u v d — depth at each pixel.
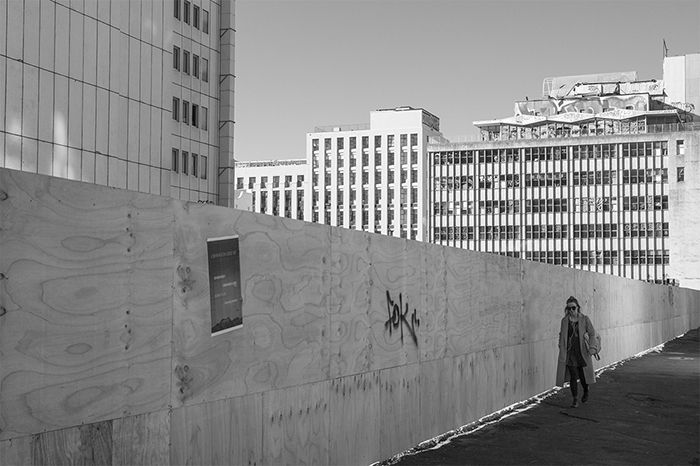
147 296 5.92
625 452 10.55
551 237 119.12
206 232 6.59
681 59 129.62
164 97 52.72
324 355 8.38
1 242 4.86
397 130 160.38
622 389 17.72
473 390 12.84
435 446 10.71
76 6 45.16
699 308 53.41
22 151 41.53
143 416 5.84
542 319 16.83
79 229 5.36
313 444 8.13
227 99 73.88
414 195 158.62
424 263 11.03
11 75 41.00
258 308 7.28
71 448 5.25
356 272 9.10
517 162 121.19
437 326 11.44
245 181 179.25
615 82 129.88
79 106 45.22
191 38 70.75
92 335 5.43
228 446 6.80
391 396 9.95
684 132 113.62
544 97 139.00
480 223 122.00
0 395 4.81
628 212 116.25
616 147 117.25
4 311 4.86
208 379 6.57
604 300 23.83
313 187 165.12
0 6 40.34
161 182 52.19
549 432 11.96
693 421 13.23
